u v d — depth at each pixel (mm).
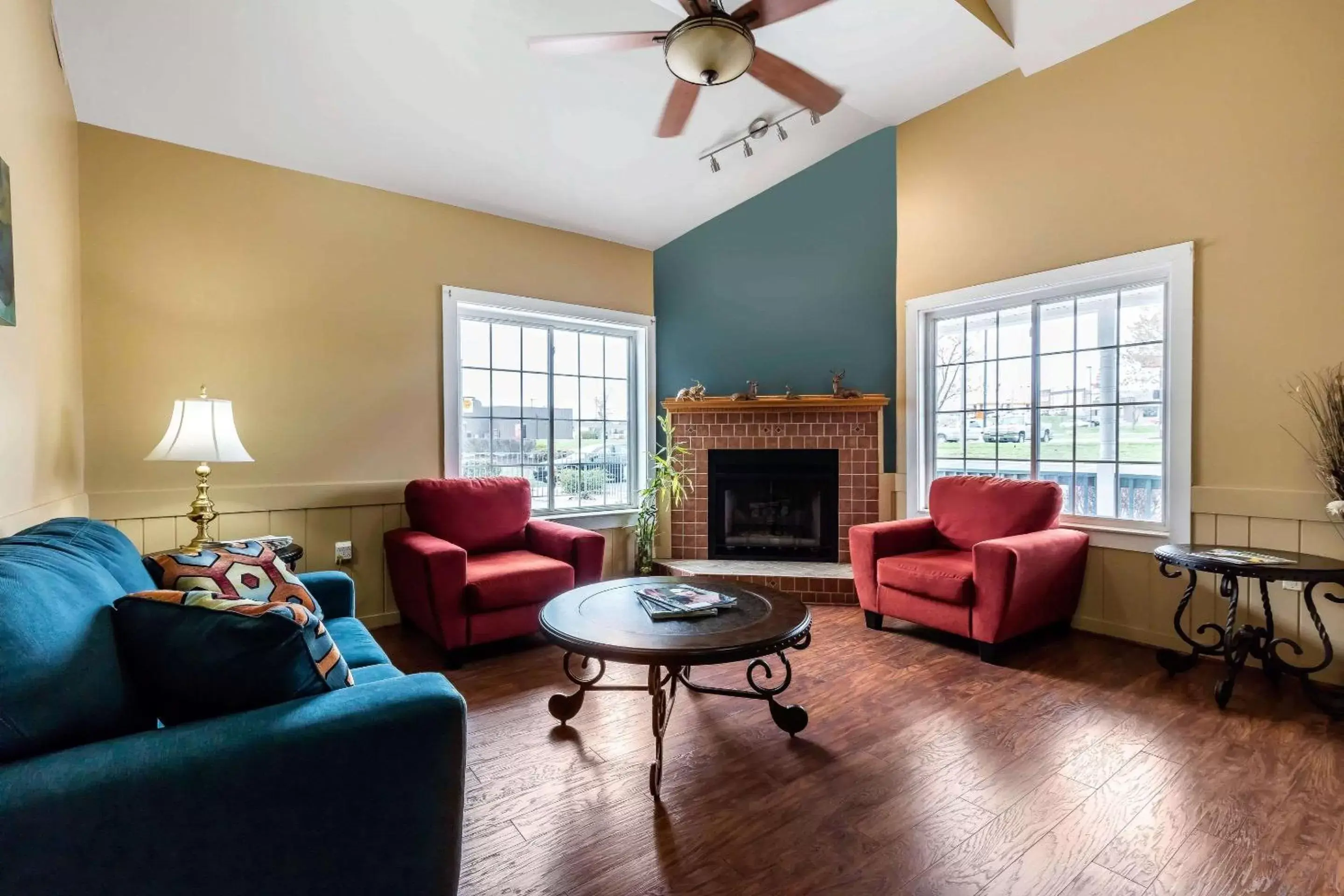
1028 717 2438
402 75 2967
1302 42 2736
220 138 3150
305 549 3475
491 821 1793
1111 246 3312
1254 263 2873
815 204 4512
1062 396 3639
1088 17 3168
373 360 3721
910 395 4207
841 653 3164
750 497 4719
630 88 3275
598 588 2611
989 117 3775
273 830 1070
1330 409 2650
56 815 917
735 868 1598
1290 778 1988
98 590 1282
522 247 4332
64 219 2576
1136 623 3307
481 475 4262
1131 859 1615
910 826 1759
